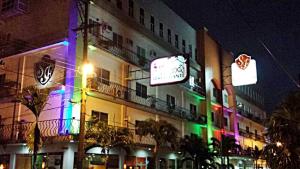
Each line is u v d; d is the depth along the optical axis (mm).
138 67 32906
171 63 26156
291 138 23531
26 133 25547
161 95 37094
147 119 30734
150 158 31312
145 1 36469
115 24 30969
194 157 35750
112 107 29297
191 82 43031
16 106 27625
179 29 43406
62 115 24609
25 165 25359
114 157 27188
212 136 46125
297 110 23969
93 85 26219
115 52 29594
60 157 23188
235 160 53125
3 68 29281
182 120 39750
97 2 28438
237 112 56500
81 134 16703
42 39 27141
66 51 25766
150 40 36125
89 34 27312
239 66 35312
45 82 26328
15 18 29797
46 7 27938
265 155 24484
